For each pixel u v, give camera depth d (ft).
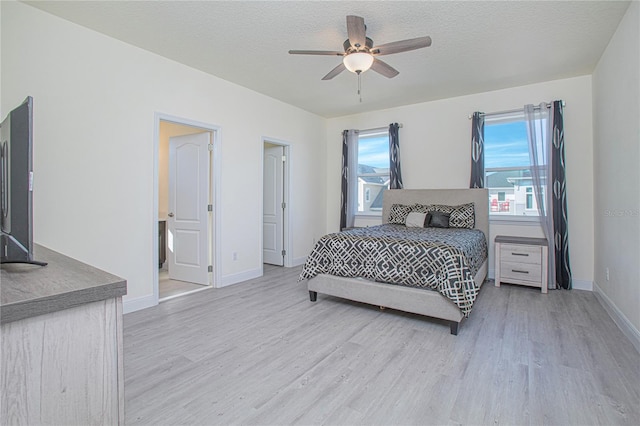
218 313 10.32
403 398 5.87
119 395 3.17
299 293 12.58
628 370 6.76
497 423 5.20
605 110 10.63
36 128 8.41
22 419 2.66
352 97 15.69
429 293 9.04
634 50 7.88
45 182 8.59
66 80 8.91
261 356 7.48
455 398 5.86
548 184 13.30
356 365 7.06
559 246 13.07
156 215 11.07
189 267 14.07
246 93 14.43
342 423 5.21
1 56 7.82
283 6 8.25
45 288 2.91
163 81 11.21
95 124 9.52
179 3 8.13
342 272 10.67
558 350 7.70
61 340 2.84
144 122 10.68
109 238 9.87
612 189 9.93
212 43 10.23
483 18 8.74
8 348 2.58
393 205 16.47
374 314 10.23
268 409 5.57
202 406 5.64
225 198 13.60
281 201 17.75
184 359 7.32
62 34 8.82
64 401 2.86
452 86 14.08
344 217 18.85
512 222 14.48
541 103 13.39
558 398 5.84
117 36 9.78
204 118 12.60
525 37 9.75
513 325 9.29
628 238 8.50
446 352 7.65
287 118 16.92
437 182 16.29
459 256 8.85
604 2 8.00
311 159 18.86
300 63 11.74
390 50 8.65
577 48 10.44
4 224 4.39
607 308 10.43
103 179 9.71
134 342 8.19
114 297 3.15
